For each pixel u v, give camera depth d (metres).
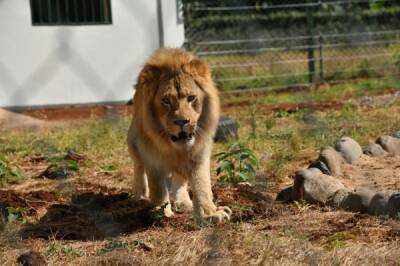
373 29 33.56
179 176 11.28
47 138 17.59
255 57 31.05
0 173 13.79
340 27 33.22
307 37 27.69
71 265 8.68
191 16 29.94
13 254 9.09
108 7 24.25
